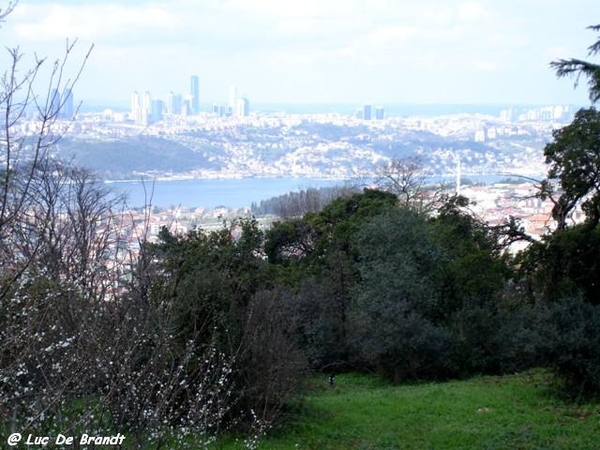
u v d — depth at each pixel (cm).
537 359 1441
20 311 524
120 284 748
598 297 1658
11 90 564
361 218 2764
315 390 1481
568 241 1634
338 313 2191
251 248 1580
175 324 903
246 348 1084
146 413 554
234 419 1059
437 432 1140
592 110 1644
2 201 452
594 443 1046
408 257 2050
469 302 1952
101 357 538
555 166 1709
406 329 1842
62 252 733
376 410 1324
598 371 1258
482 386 1561
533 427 1146
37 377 515
